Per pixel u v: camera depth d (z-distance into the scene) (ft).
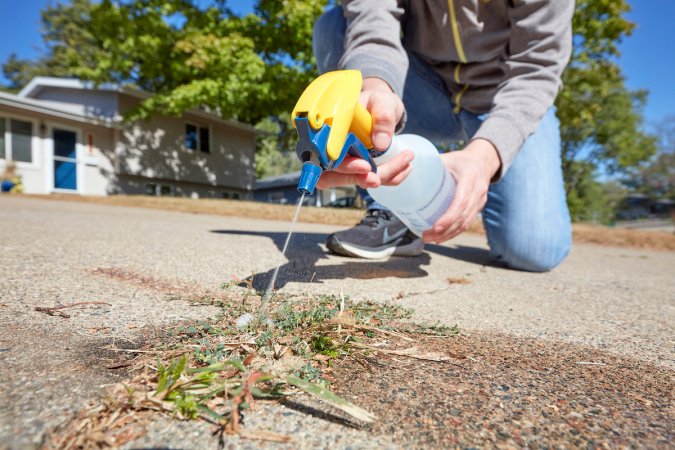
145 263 5.60
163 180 42.73
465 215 4.10
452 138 9.50
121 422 1.79
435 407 2.11
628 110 78.48
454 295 5.04
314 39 8.46
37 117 34.71
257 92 36.63
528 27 5.64
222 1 39.45
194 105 35.12
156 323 3.16
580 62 43.34
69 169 36.68
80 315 3.29
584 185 106.32
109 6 34.76
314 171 2.71
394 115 3.34
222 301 3.83
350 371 2.50
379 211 7.30
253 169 52.19
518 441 1.85
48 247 6.36
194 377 2.11
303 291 4.50
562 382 2.55
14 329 2.90
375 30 4.97
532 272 7.70
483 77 7.36
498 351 3.06
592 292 5.94
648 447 1.86
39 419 1.78
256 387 2.15
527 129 4.99
